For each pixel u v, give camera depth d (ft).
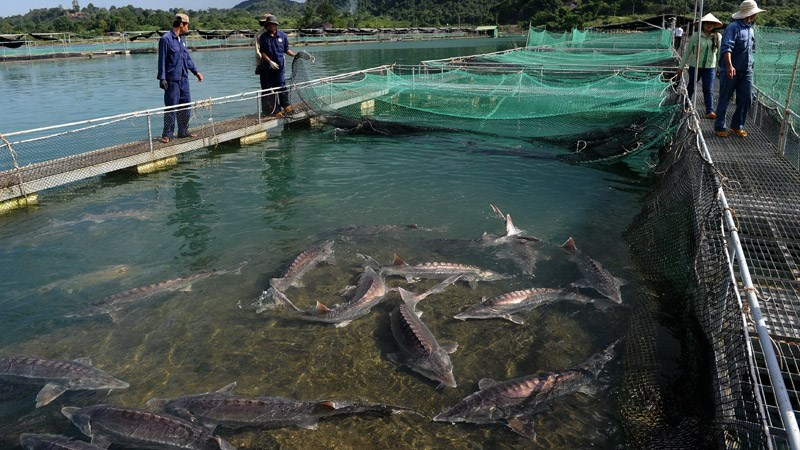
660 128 49.37
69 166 45.52
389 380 23.13
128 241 35.76
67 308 28.32
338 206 41.32
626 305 27.84
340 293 29.78
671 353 23.66
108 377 22.70
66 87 105.50
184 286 29.89
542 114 64.54
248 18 461.78
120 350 25.05
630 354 23.75
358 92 76.54
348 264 32.78
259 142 61.52
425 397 22.20
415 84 78.28
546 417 21.01
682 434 18.65
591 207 40.63
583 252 33.60
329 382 23.06
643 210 38.22
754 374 16.24
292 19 469.57
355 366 23.99
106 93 96.94
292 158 54.44
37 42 233.35
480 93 73.20
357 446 19.65
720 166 35.94
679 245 28.76
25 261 33.06
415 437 20.10
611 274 30.76
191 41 242.17
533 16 348.38
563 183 45.85
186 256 33.71
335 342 25.55
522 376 23.31
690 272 26.07
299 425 20.36
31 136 62.85
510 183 45.88
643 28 177.99
